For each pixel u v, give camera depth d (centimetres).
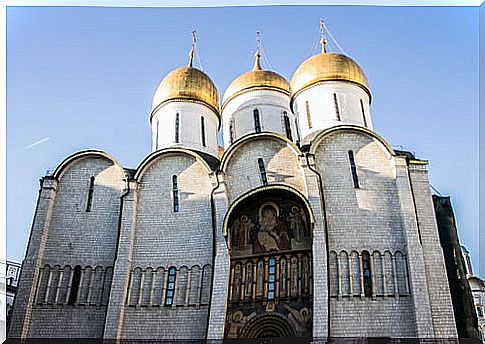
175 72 3650
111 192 3022
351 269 2538
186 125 3478
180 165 3033
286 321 2491
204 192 2927
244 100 3847
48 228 2898
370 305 2453
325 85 3356
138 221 2898
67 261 2838
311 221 2556
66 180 3059
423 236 2620
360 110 3306
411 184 2770
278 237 2694
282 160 2884
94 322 2691
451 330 2378
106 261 2848
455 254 2708
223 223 2669
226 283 2541
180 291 2695
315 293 2394
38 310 2694
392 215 2675
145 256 2806
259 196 2741
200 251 2769
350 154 2858
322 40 3600
